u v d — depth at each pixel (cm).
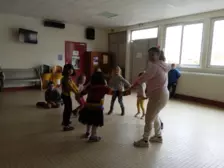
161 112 455
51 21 773
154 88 247
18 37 710
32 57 753
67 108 317
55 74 764
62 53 830
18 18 702
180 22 662
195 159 235
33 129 322
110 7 561
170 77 639
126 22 775
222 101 528
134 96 658
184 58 664
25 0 516
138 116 413
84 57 905
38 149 251
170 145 273
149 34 784
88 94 274
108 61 941
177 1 490
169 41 704
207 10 569
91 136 279
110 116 411
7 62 700
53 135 299
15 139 280
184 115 431
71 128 324
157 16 660
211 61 591
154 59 251
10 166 209
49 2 531
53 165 213
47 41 783
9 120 366
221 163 228
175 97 655
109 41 972
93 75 275
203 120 395
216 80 540
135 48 841
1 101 525
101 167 211
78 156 235
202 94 577
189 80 611
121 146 266
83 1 511
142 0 489
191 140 292
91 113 267
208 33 587
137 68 839
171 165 220
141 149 258
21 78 707
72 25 844
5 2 538
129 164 219
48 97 473
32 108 456
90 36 893
